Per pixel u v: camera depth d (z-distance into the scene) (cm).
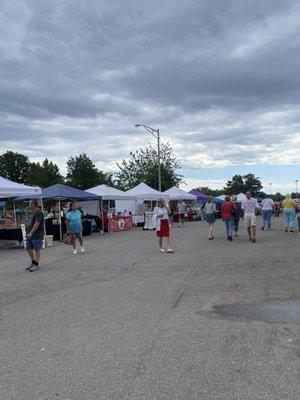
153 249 1638
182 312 719
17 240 1991
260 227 2675
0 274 1176
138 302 796
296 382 444
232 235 1995
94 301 813
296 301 770
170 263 1255
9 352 555
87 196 2584
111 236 2425
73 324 668
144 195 3497
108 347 561
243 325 639
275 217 4403
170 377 462
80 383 454
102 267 1225
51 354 542
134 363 504
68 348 562
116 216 2945
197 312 716
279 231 2286
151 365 497
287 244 1638
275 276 1005
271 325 636
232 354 525
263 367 483
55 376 474
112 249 1695
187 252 1502
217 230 2614
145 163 6519
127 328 639
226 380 452
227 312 711
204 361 505
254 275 1026
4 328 660
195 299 805
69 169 6353
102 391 434
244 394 420
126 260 1352
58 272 1169
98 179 6338
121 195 3005
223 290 874
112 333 618
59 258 1476
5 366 508
